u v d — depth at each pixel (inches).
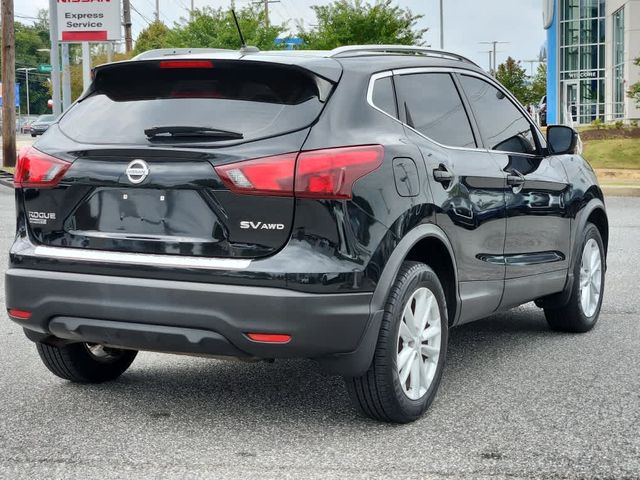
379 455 167.6
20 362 237.3
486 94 232.8
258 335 166.1
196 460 165.0
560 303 265.9
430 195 190.7
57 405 199.3
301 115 173.0
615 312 307.4
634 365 235.6
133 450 170.4
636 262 422.9
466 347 257.6
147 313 171.0
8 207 685.9
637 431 181.3
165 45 1496.1
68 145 183.2
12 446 172.1
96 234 178.7
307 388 214.2
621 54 1994.3
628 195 859.4
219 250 169.0
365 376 178.9
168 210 172.9
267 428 183.9
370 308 172.2
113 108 185.6
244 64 176.4
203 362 239.5
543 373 227.5
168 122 177.3
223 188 168.2
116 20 1232.8
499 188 220.4
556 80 2126.0
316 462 164.1
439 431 181.6
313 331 165.9
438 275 206.1
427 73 210.5
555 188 250.7
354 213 169.9
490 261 217.3
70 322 179.0
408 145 188.4
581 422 187.0
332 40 1411.2
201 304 167.3
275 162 166.9
